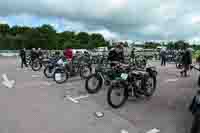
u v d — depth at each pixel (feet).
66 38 189.57
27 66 41.88
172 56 62.44
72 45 153.69
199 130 10.17
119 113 14.69
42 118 13.05
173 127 12.51
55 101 16.97
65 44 151.43
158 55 72.64
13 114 13.52
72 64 27.53
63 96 18.69
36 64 36.99
